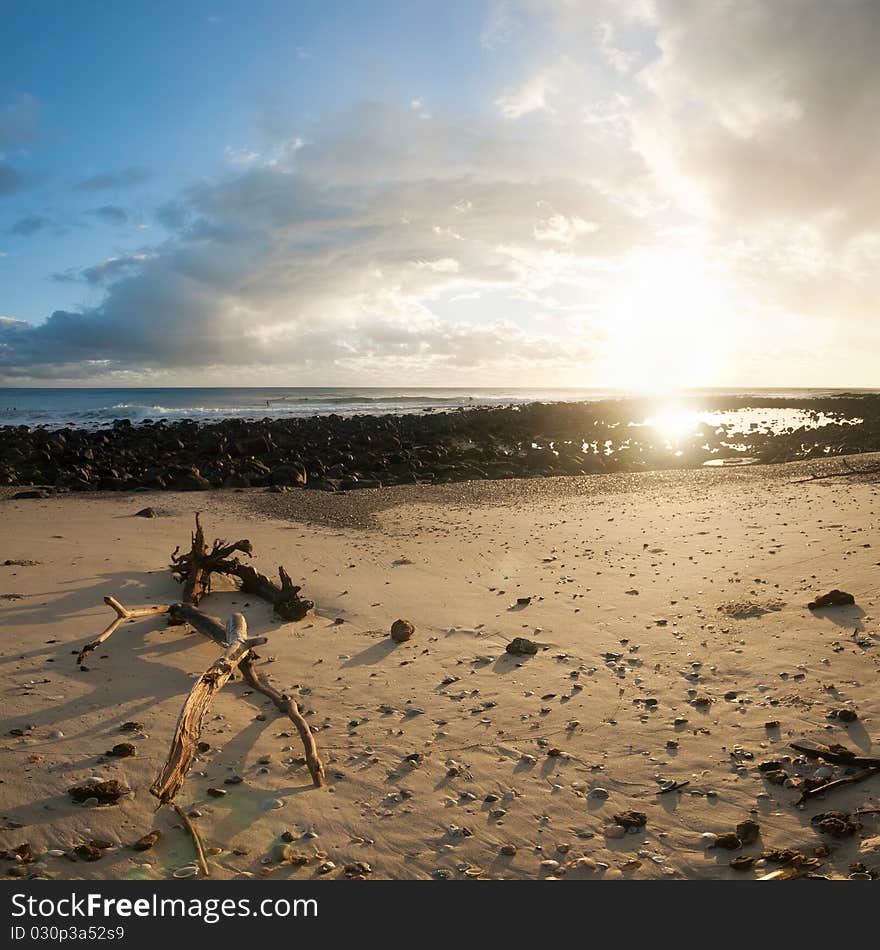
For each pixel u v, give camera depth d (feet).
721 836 14.35
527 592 31.42
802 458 92.84
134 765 17.15
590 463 87.76
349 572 35.14
